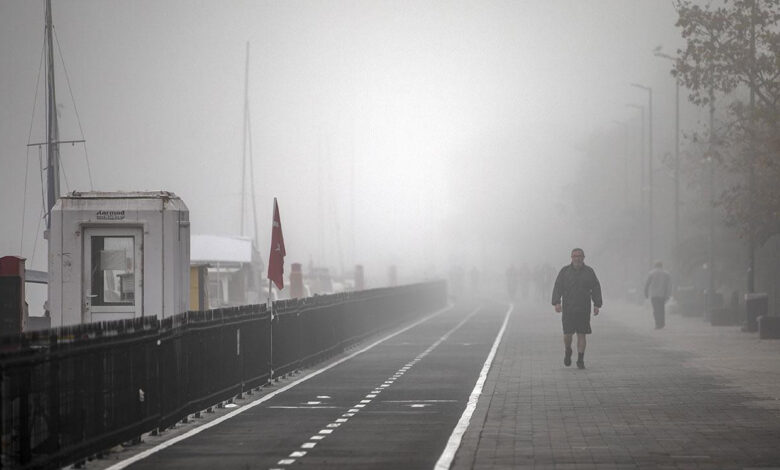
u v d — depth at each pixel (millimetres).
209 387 44844
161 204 58094
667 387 53719
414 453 34031
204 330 44188
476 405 46688
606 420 41438
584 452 33781
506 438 36875
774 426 39469
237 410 45688
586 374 61406
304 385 56750
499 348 84688
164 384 38750
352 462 32344
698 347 83812
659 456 32938
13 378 26812
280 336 59844
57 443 29562
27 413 27641
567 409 45031
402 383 57656
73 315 57906
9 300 62438
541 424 40438
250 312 52531
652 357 73688
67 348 30250
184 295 59500
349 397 50719
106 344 33156
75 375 30891
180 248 58906
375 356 78000
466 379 59844
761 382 55969
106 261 58312
